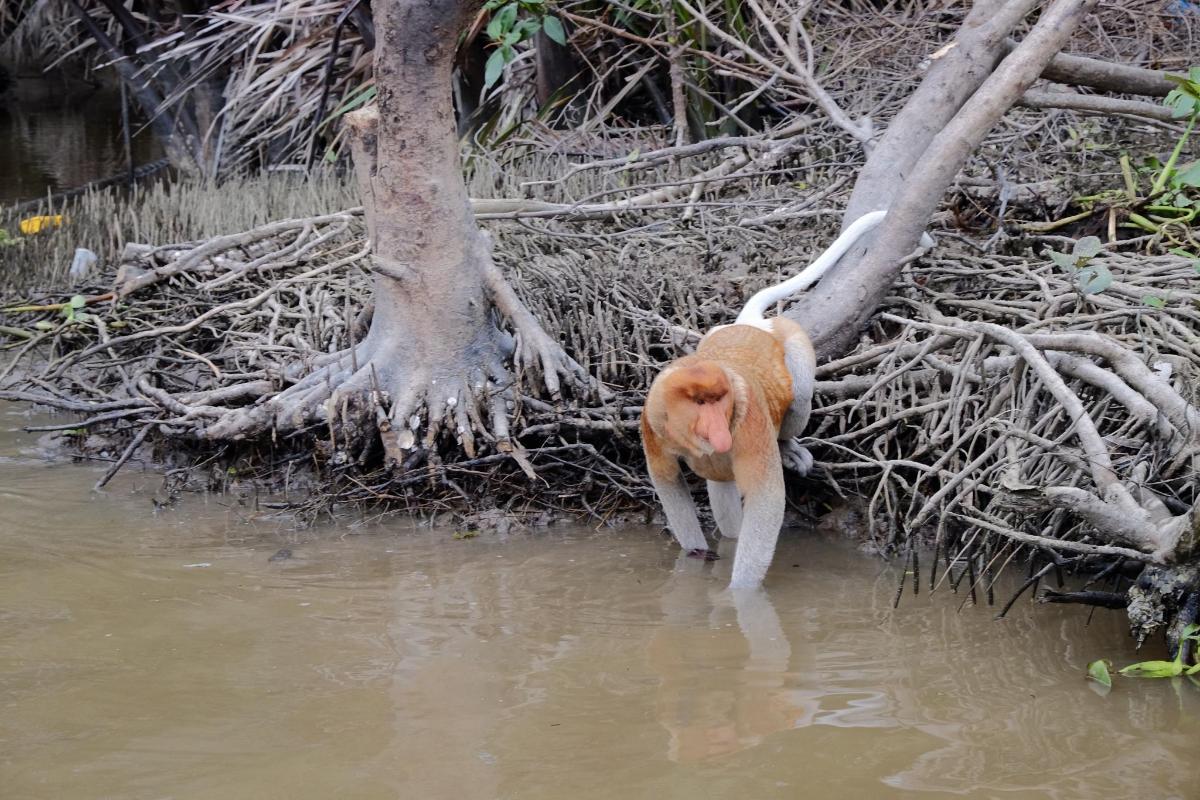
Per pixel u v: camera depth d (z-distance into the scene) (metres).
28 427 8.13
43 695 4.50
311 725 4.27
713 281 7.93
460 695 4.52
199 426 7.31
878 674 4.73
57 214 12.79
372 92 12.38
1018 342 5.69
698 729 4.23
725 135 11.85
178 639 5.05
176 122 16.61
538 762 3.99
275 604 5.49
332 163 13.77
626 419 6.90
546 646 5.02
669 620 5.32
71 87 26.00
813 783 3.85
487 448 7.02
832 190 8.73
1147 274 6.91
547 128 11.97
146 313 8.75
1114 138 9.12
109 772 3.92
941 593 5.68
